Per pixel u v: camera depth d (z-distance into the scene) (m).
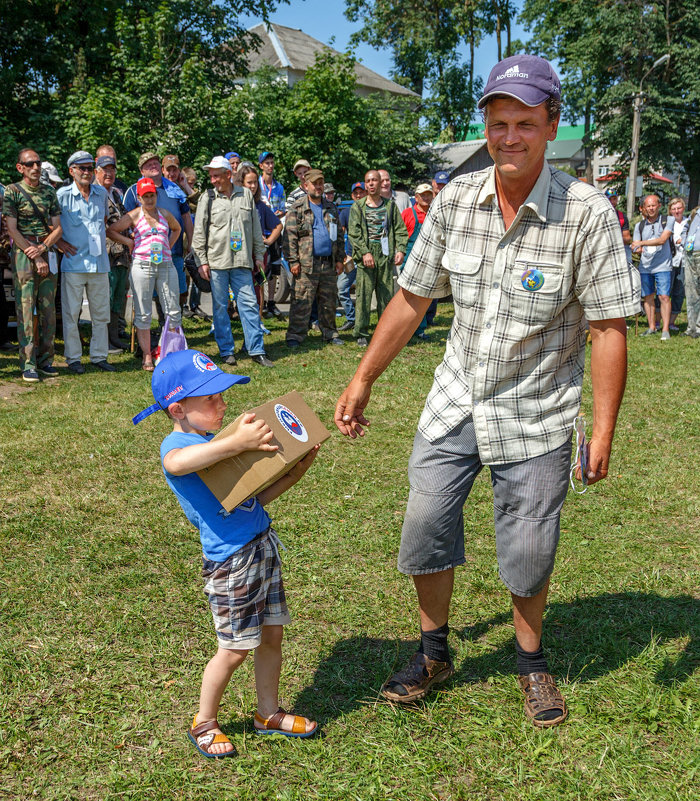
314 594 3.74
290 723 2.73
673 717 2.81
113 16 25.39
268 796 2.48
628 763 2.59
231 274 8.44
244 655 2.59
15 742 2.69
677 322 13.04
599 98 41.31
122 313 9.51
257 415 2.49
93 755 2.63
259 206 11.12
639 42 39.12
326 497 4.93
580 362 2.73
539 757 2.63
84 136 20.62
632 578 3.89
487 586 3.81
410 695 2.90
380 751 2.66
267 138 26.67
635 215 35.50
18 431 6.04
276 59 43.12
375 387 7.89
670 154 39.28
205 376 2.54
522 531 2.67
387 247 9.72
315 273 9.63
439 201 2.72
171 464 2.45
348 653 3.27
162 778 2.53
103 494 4.88
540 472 2.65
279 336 10.39
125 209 8.62
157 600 3.65
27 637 3.32
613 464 5.66
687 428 6.55
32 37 24.22
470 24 49.12
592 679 3.06
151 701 2.91
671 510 4.80
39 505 4.69
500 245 2.56
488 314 2.61
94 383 7.64
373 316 12.10
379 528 4.49
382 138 29.78
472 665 3.19
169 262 8.28
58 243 7.75
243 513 2.56
